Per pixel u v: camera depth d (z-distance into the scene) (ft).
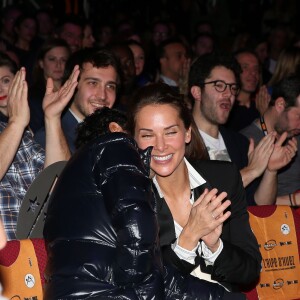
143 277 10.16
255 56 24.72
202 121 17.37
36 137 15.51
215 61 17.37
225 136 17.56
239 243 12.47
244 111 23.09
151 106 11.75
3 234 8.18
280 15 41.68
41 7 37.24
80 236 10.37
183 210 12.23
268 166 16.38
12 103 14.17
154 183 12.09
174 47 27.14
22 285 12.26
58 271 10.31
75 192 10.62
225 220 11.91
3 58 16.22
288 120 17.87
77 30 29.91
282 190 18.21
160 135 11.72
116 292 10.14
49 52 22.50
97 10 37.47
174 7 39.96
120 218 10.18
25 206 12.92
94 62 16.51
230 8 41.32
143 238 10.08
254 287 14.82
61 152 14.70
